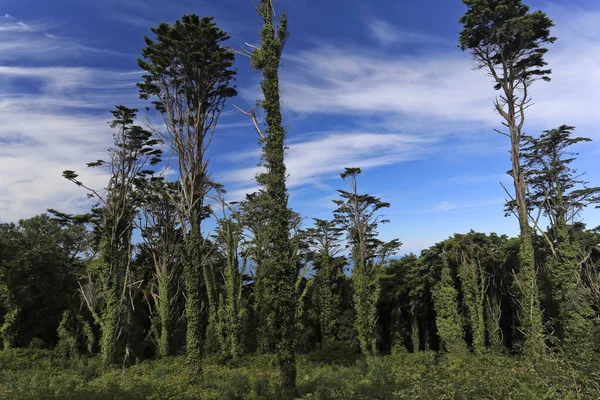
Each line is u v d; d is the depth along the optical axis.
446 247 42.03
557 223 35.94
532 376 8.62
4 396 16.39
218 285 44.69
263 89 17.25
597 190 36.56
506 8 31.50
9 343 32.09
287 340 15.90
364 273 43.53
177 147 28.98
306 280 49.34
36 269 32.56
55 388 17.73
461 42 35.06
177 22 28.95
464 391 8.98
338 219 48.84
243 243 39.97
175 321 40.12
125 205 37.34
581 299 30.30
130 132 38.91
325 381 17.20
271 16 17.75
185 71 29.47
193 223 27.17
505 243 44.12
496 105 34.00
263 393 16.88
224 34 30.62
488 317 39.78
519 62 33.81
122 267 36.44
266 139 17.09
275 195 16.78
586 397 7.14
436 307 41.38
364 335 41.06
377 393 12.55
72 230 39.62
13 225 34.12
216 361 33.50
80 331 34.94
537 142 40.81
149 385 18.17
